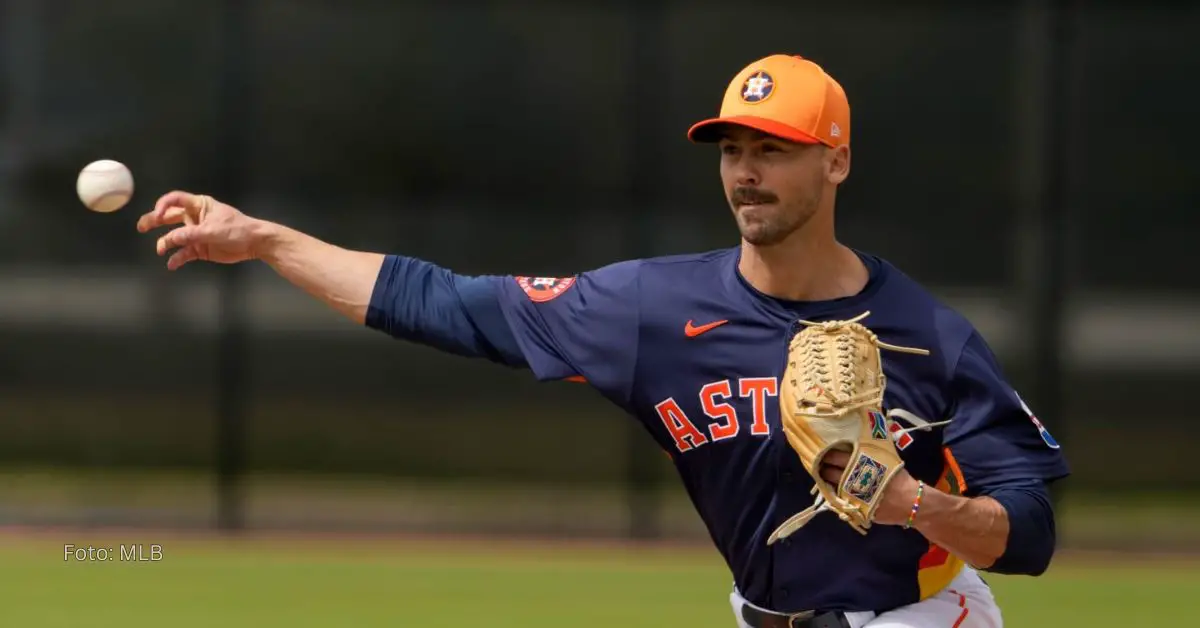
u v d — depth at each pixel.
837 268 11.84
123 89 35.25
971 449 11.42
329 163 34.59
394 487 35.25
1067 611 25.62
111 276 35.47
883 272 11.92
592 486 35.34
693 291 12.05
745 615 12.62
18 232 35.50
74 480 35.47
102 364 35.59
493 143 34.59
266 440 34.84
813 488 11.09
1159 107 33.50
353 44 34.53
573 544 31.25
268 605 25.33
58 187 35.41
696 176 33.28
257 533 31.80
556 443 35.44
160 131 35.22
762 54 33.72
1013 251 33.28
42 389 35.72
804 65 11.59
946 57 33.59
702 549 30.97
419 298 12.69
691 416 12.04
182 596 25.95
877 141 33.81
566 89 34.44
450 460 35.38
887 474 10.52
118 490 34.97
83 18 35.25
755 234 11.45
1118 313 33.81
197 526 32.19
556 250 34.50
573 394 35.41
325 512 33.53
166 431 35.59
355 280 12.73
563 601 25.95
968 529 10.72
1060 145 31.97
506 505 34.72
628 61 32.78
